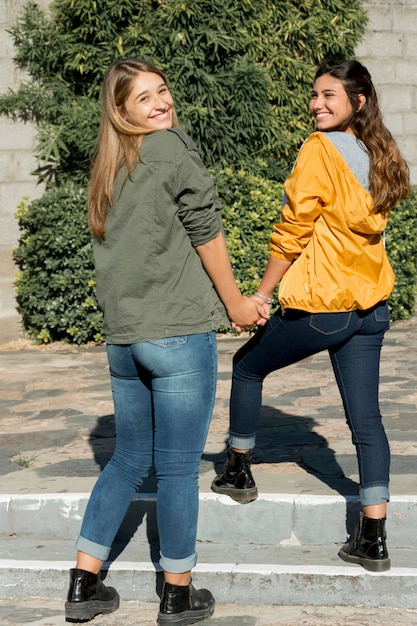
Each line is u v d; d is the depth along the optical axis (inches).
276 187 362.0
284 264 140.4
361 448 144.3
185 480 133.6
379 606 143.6
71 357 325.1
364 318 140.6
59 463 193.0
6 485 177.8
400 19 427.2
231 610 144.3
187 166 128.1
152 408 138.8
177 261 130.0
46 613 144.7
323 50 406.0
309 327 140.6
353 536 148.6
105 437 214.5
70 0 356.5
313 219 139.2
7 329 358.3
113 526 138.6
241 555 154.7
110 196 131.2
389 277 144.4
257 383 154.9
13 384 280.5
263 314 141.6
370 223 138.6
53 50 363.6
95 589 139.2
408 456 186.9
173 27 364.5
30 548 161.2
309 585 144.9
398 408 229.3
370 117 141.6
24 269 358.0
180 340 130.3
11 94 359.3
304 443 200.5
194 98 373.1
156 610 145.2
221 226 132.6
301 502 158.9
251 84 372.8
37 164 366.3
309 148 139.9
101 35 360.5
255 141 389.7
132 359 134.3
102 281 134.1
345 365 144.0
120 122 130.5
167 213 128.6
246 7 376.5
